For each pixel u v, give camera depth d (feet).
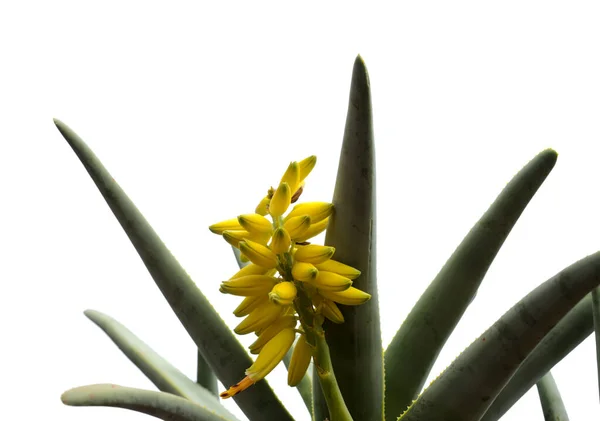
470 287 2.34
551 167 2.20
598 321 2.26
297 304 2.14
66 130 2.28
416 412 2.23
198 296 2.40
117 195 2.34
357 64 2.06
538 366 2.40
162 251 2.38
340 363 2.31
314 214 2.17
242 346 2.42
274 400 2.41
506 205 2.26
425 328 2.38
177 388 2.59
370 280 2.25
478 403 2.18
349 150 2.13
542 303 2.07
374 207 2.20
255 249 2.10
